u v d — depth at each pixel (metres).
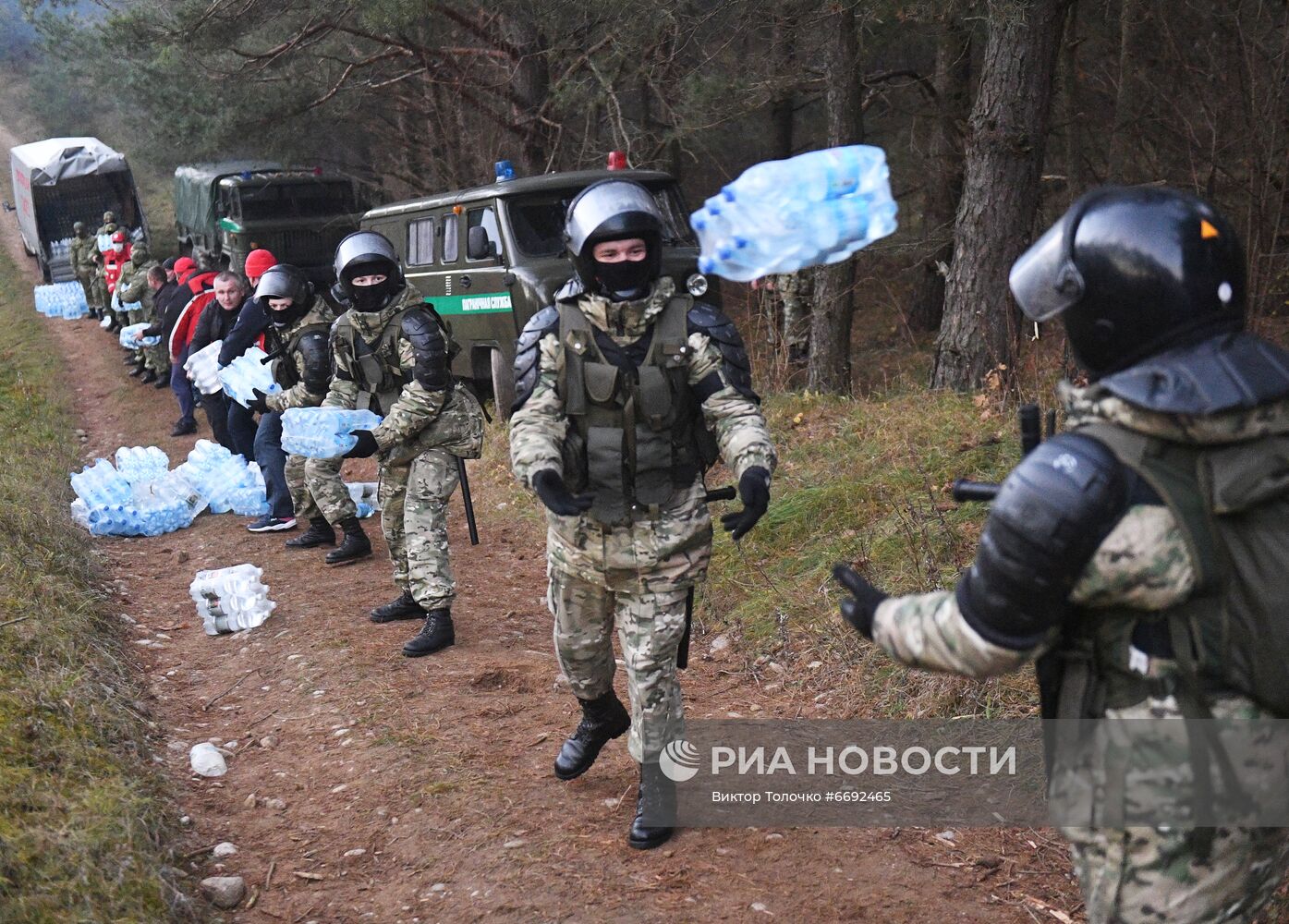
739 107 10.39
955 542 5.04
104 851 2.94
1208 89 10.35
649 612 3.10
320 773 3.90
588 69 12.08
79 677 4.12
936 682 4.12
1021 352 8.34
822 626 4.82
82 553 6.43
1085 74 12.50
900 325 16.05
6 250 28.03
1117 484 1.60
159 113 14.92
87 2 15.00
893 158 14.07
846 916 2.92
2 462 8.65
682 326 2.96
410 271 10.78
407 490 5.05
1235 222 8.89
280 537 7.40
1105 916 1.73
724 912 2.95
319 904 3.12
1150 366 1.63
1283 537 1.61
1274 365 1.61
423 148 18.97
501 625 5.46
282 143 15.45
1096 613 1.71
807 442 7.14
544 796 3.60
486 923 2.96
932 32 9.97
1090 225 1.70
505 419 9.71
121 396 13.44
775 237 1.73
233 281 8.20
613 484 2.99
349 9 12.10
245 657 5.13
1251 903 1.73
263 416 7.50
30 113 36.44
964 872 3.11
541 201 9.30
